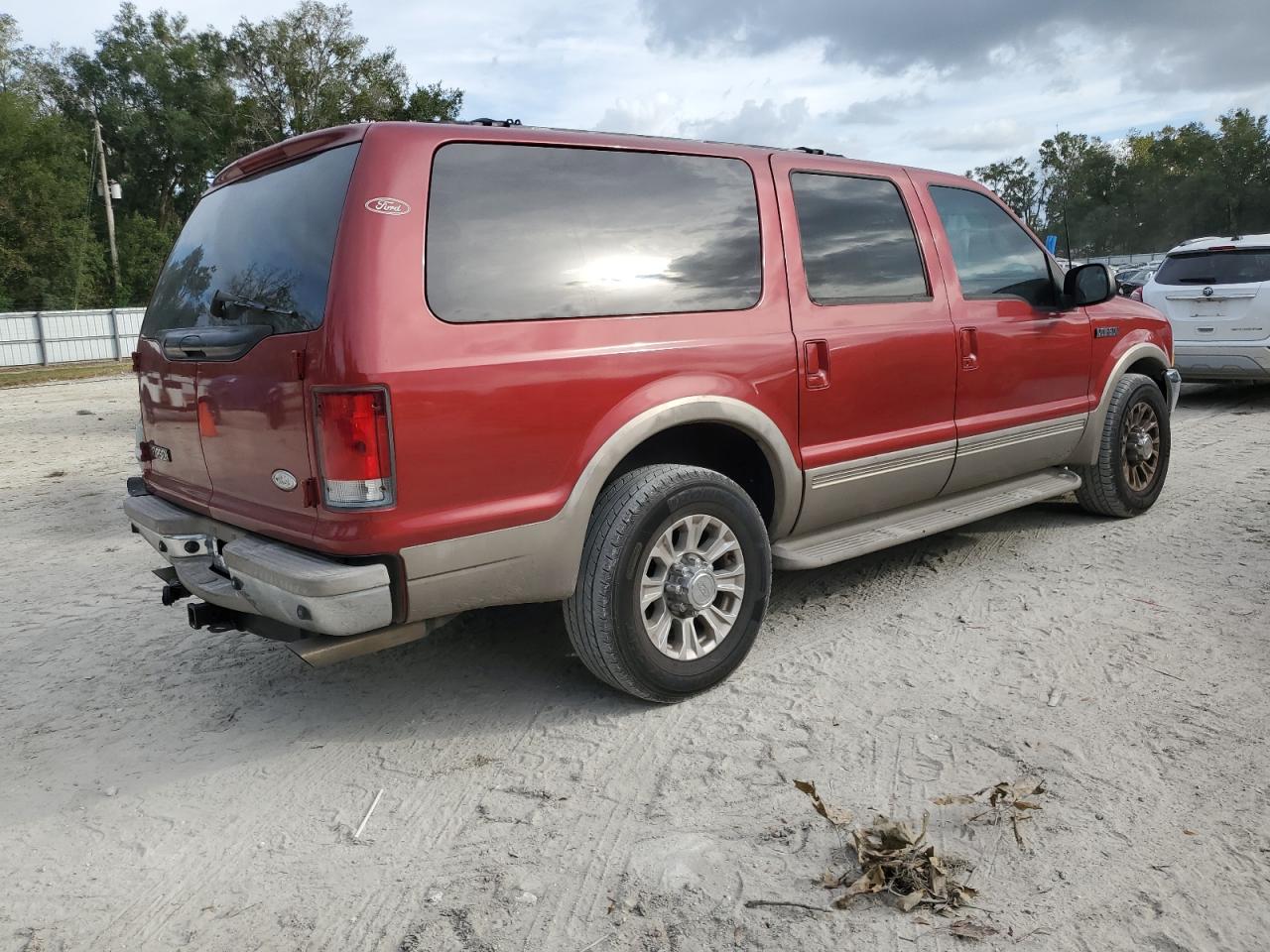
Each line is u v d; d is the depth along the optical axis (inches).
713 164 145.2
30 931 95.5
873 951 86.4
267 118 2006.6
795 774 116.7
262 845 108.9
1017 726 125.6
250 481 124.9
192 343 128.4
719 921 91.3
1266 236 391.2
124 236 2130.9
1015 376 186.1
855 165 166.4
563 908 94.6
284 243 121.5
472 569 118.2
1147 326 222.5
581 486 124.6
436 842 107.5
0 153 1701.5
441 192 117.4
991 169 2709.2
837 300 156.2
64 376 973.8
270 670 158.9
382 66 1993.1
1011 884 94.1
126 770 127.7
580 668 152.9
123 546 242.8
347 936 92.4
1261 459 284.5
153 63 2418.8
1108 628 157.3
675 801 112.6
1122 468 216.1
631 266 132.2
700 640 139.3
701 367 136.1
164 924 95.7
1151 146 3969.0
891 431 164.1
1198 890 92.0
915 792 111.0
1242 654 144.4
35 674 160.4
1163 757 116.3
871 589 182.2
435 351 112.9
